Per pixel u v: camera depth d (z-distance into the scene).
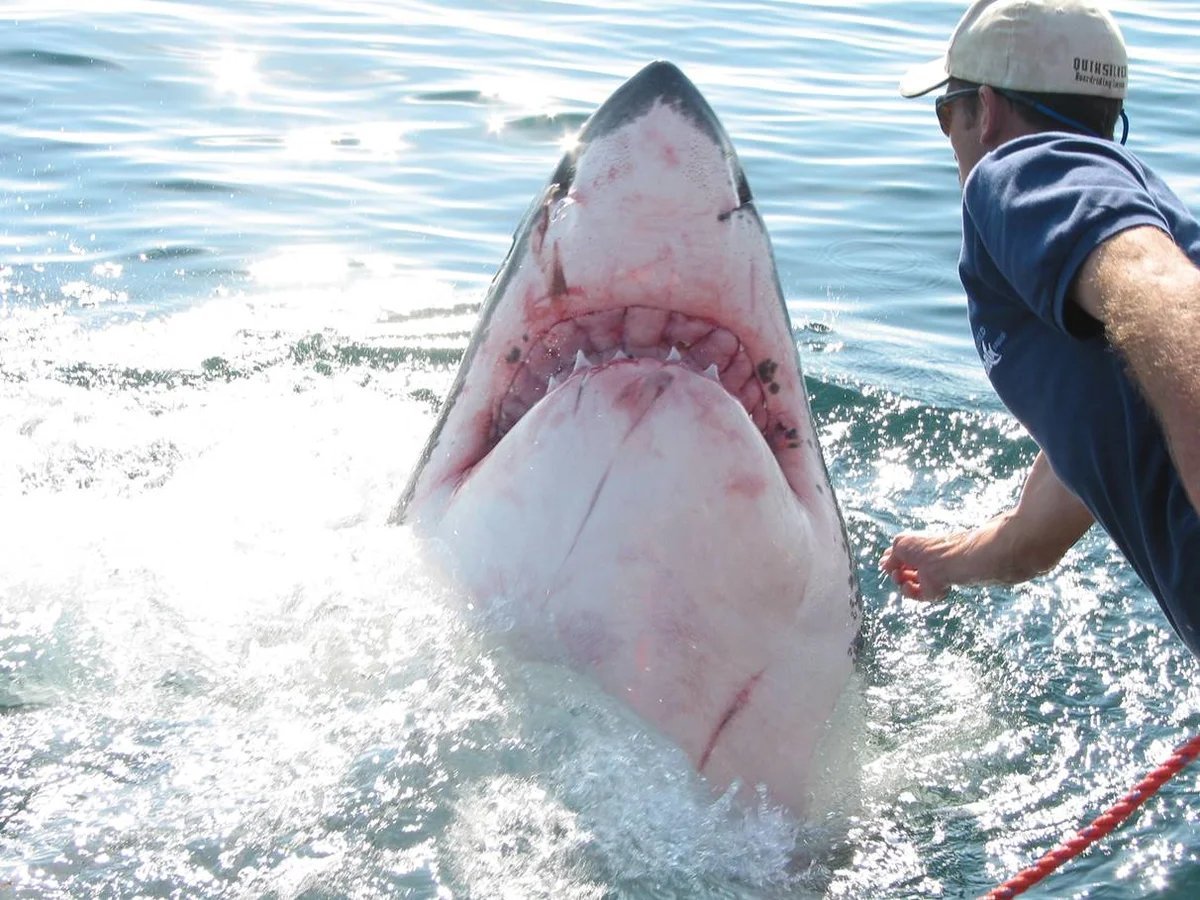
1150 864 3.06
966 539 3.64
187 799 2.88
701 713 2.96
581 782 2.87
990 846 3.12
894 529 4.65
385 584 3.23
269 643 3.29
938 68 3.29
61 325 5.93
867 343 6.20
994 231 2.37
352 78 9.88
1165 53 11.23
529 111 9.27
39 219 7.16
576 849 2.79
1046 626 4.08
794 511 3.02
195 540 3.81
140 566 3.67
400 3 12.23
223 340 5.88
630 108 2.97
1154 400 1.91
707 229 2.96
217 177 7.88
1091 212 2.15
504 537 3.03
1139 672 3.85
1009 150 2.46
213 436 4.89
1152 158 8.54
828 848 3.07
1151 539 2.49
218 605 3.44
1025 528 3.47
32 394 5.22
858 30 12.05
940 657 3.89
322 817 2.82
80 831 2.79
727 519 2.90
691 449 2.87
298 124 8.88
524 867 2.75
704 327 3.07
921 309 6.64
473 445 3.26
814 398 5.59
